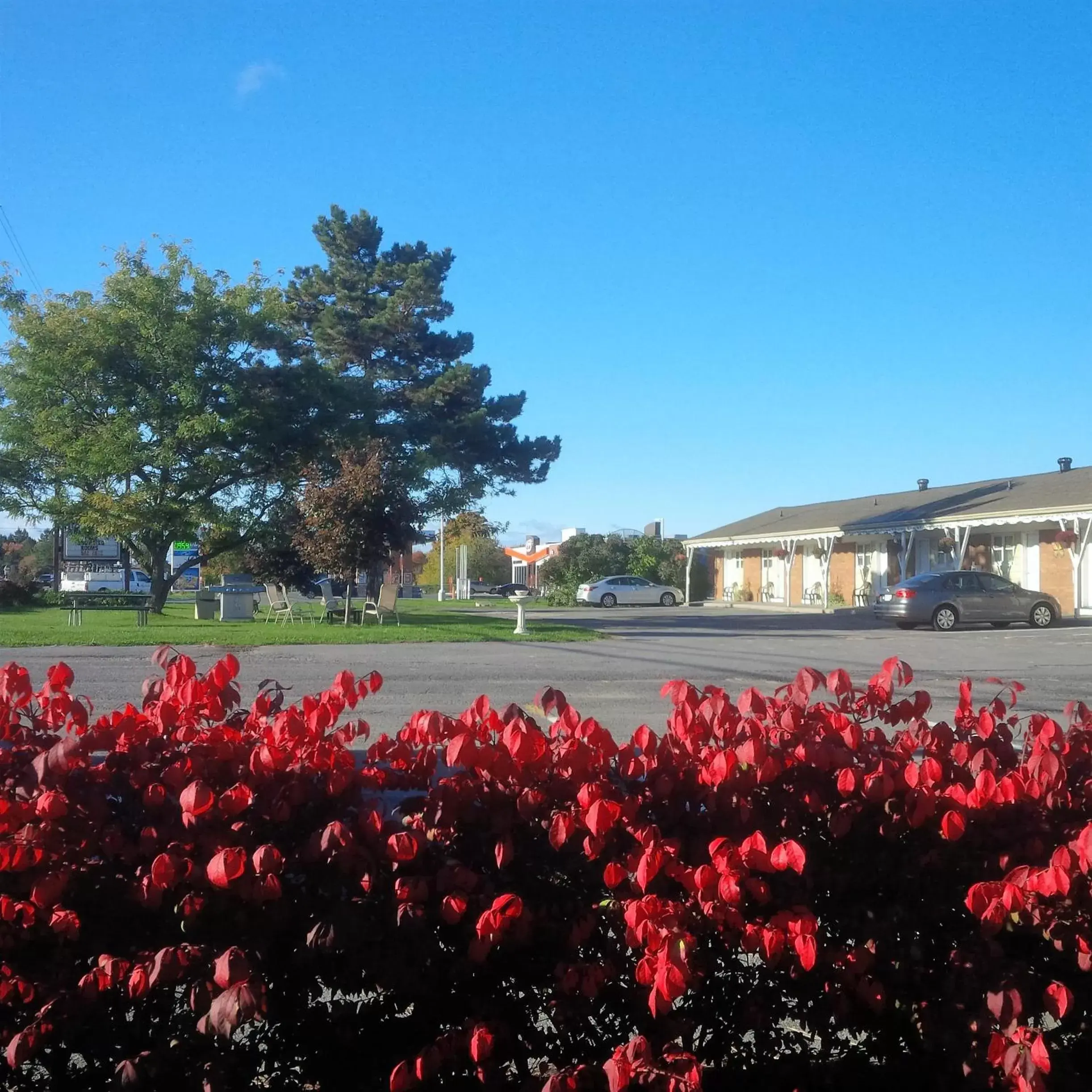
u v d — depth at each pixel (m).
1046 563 33.12
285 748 3.18
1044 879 2.94
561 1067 2.97
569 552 53.50
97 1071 2.91
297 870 2.94
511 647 19.83
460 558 56.78
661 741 3.39
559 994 2.99
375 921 2.88
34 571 70.38
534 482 47.03
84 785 2.98
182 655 3.66
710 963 3.08
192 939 2.89
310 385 31.61
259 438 29.72
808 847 3.26
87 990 2.71
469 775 3.14
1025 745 3.92
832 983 3.13
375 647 19.44
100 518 28.73
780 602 46.09
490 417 46.03
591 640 22.31
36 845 2.81
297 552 33.16
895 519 37.00
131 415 29.48
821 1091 3.24
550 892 3.06
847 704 3.78
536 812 3.10
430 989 2.96
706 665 16.34
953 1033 3.03
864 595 40.00
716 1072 3.18
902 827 3.25
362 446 31.41
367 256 48.94
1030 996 2.99
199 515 29.67
